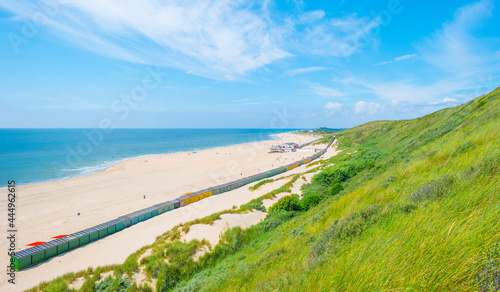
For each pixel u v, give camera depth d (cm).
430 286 258
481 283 234
